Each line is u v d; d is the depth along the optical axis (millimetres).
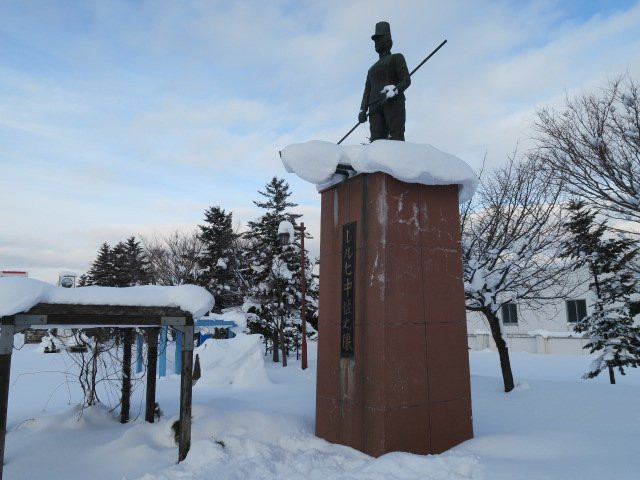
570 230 12781
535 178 11305
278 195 48625
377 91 6984
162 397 10414
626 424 6168
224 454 5488
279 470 5148
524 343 23594
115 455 5848
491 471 4488
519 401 8227
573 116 11414
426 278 6191
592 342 12758
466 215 11766
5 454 5871
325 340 6730
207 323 19000
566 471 4371
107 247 45781
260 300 20547
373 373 5730
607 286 13133
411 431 5629
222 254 31953
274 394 10750
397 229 6059
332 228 6910
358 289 6184
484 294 9789
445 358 6129
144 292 5629
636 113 9250
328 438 6340
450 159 6535
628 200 9383
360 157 6090
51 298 5090
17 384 12742
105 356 14969
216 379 12562
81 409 7672
